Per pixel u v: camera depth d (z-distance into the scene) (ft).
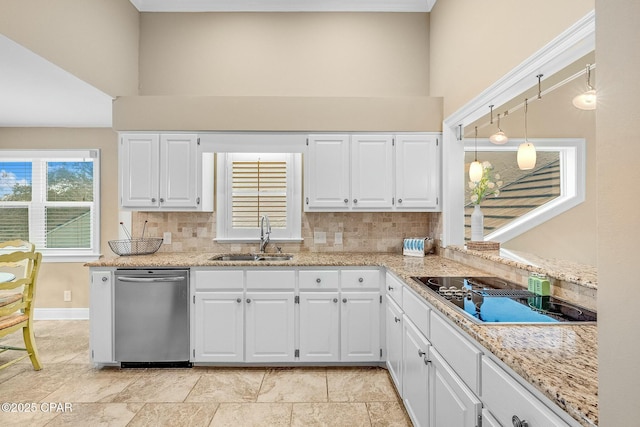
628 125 1.95
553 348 3.62
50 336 11.75
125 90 10.98
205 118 10.55
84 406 7.66
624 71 1.98
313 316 9.48
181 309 9.40
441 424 5.18
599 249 2.11
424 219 11.73
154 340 9.40
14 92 9.75
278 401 7.87
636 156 1.90
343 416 7.29
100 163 13.38
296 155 11.76
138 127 10.50
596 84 2.17
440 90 10.76
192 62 11.84
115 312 9.40
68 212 13.62
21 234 13.62
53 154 13.29
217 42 11.85
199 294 9.44
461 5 9.10
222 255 11.05
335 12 11.91
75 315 13.42
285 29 11.89
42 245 13.60
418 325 6.38
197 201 10.55
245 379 8.90
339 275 9.50
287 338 9.47
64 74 8.55
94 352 9.37
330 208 10.62
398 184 10.56
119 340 9.37
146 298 9.38
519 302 5.32
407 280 7.05
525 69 6.30
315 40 11.89
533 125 8.07
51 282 13.39
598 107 2.15
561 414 2.75
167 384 8.64
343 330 9.47
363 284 9.47
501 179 10.01
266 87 11.87
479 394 4.05
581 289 5.17
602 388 2.07
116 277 9.37
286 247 11.67
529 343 3.75
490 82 7.61
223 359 9.44
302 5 11.82
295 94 11.87
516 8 6.61
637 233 1.87
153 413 7.40
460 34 9.20
